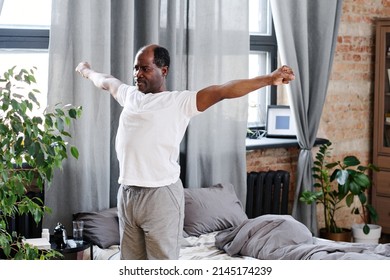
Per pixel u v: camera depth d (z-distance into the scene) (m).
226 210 5.44
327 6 6.39
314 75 6.40
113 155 5.32
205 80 5.78
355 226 6.66
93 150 5.11
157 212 3.62
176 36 5.56
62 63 4.93
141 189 3.63
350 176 6.41
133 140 3.62
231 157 5.98
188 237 5.14
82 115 4.97
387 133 6.94
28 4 5.23
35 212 3.79
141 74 3.77
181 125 3.67
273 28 6.63
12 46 5.12
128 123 3.66
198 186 5.82
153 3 5.31
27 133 3.65
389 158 6.91
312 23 6.42
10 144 3.71
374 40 7.06
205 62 5.77
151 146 3.59
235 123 5.94
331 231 6.52
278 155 6.51
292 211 6.43
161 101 3.65
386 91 6.91
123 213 3.71
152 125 3.60
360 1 6.92
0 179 3.74
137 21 5.39
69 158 5.02
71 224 5.07
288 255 4.59
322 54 6.39
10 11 5.17
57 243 4.55
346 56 6.88
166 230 3.65
